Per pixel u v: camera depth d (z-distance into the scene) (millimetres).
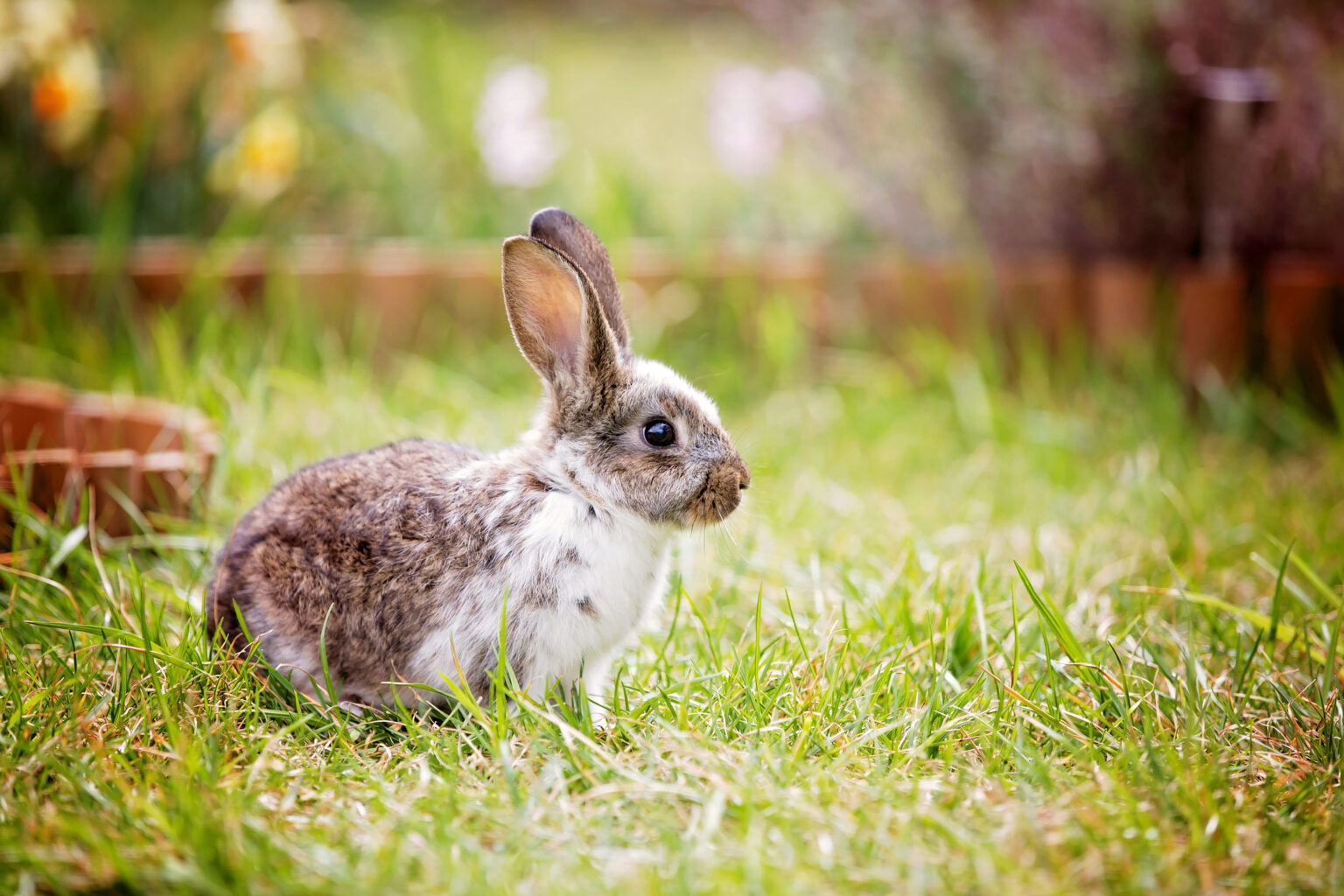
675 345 8672
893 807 3570
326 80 11430
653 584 4785
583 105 13492
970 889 3193
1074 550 5910
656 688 4398
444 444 5098
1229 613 5293
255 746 3959
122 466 5754
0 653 4426
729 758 3803
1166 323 8688
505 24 15625
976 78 8852
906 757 3980
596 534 4559
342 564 4578
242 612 4602
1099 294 8820
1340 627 4887
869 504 6633
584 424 4664
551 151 10359
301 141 10414
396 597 4535
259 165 9367
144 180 9609
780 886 3135
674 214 10836
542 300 4695
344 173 10695
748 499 5715
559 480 4641
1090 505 6730
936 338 8844
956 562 5688
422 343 8469
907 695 4355
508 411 7629
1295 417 8070
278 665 4570
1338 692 4539
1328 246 8945
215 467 6066
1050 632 4945
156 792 3654
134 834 3375
